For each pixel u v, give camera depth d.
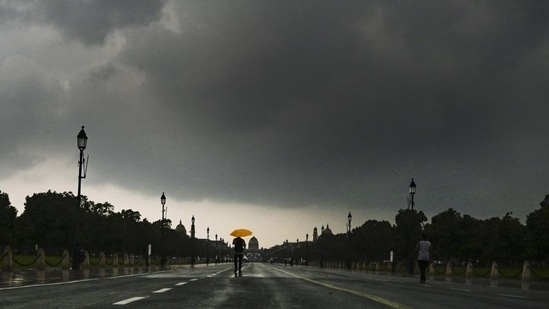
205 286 23.06
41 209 127.00
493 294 21.95
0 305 13.91
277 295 18.44
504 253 103.75
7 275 30.92
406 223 134.12
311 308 14.16
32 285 21.98
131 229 162.88
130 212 175.12
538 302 18.03
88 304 14.37
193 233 115.50
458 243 120.69
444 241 121.62
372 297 18.16
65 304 14.30
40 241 129.50
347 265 92.81
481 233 115.38
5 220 117.75
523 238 102.75
